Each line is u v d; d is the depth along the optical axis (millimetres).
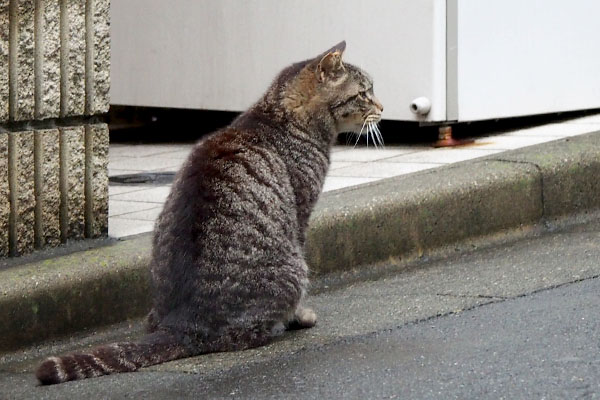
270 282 6043
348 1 10305
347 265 7719
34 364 6250
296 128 6508
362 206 7801
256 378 5465
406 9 10039
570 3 10883
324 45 10477
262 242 6027
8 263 6918
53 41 7098
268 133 6422
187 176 6180
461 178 8422
